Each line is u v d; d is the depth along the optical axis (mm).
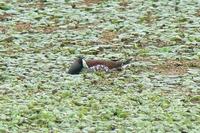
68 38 26672
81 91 21094
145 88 21500
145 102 20219
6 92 20984
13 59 24094
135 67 23531
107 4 30828
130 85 21672
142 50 25203
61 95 20688
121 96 20672
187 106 20125
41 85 21547
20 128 18297
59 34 27156
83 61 22828
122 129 18203
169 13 29672
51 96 20609
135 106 19953
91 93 20984
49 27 28172
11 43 26031
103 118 19062
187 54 25000
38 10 29922
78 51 25125
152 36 26906
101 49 25484
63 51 25109
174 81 22125
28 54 24703
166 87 21594
